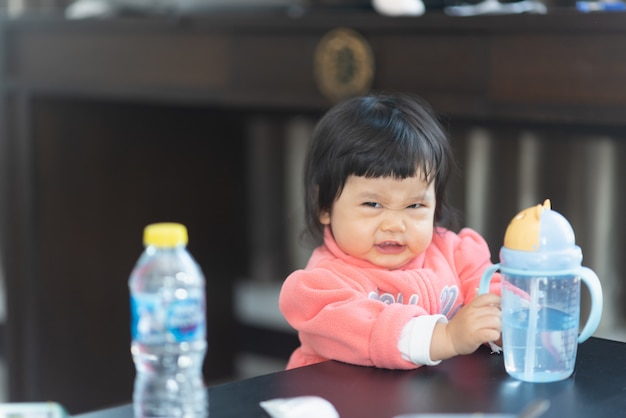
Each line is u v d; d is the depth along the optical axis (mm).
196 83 3004
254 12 3025
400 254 1607
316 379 1389
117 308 3721
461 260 1728
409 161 1540
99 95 3207
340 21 2658
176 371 1644
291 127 3863
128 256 3725
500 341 1516
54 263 3510
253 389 1348
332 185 1589
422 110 1655
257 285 4078
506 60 2412
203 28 2939
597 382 1366
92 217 3594
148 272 1543
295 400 1248
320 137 1637
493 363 1454
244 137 4016
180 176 3832
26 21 3311
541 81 2363
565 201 3293
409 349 1412
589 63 2289
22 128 3402
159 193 3779
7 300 3514
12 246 3475
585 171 3252
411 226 1579
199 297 1454
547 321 1356
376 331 1435
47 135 3441
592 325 1407
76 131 3516
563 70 2328
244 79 2898
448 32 2490
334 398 1310
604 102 2275
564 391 1331
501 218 3393
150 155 3736
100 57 3197
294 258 3953
